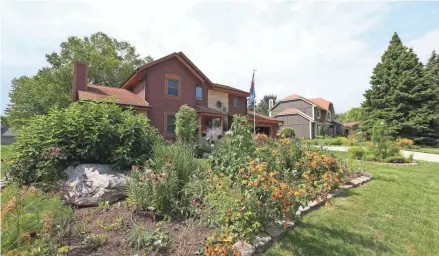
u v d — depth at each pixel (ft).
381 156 35.94
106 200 13.56
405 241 10.93
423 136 68.23
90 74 75.77
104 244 8.72
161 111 47.65
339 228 11.66
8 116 72.84
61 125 16.61
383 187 19.60
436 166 31.73
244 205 9.27
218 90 59.62
